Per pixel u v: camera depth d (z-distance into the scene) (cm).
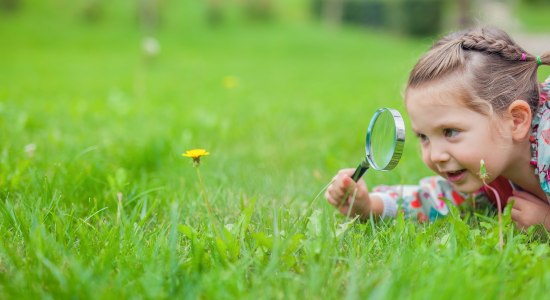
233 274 164
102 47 1917
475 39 217
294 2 3247
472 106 206
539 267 166
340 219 239
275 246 171
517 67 215
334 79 1217
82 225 209
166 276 168
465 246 190
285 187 298
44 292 159
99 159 319
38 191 251
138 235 202
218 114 577
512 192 240
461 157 209
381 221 226
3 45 1827
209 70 1378
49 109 568
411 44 2450
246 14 2688
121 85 932
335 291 156
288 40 2270
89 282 159
